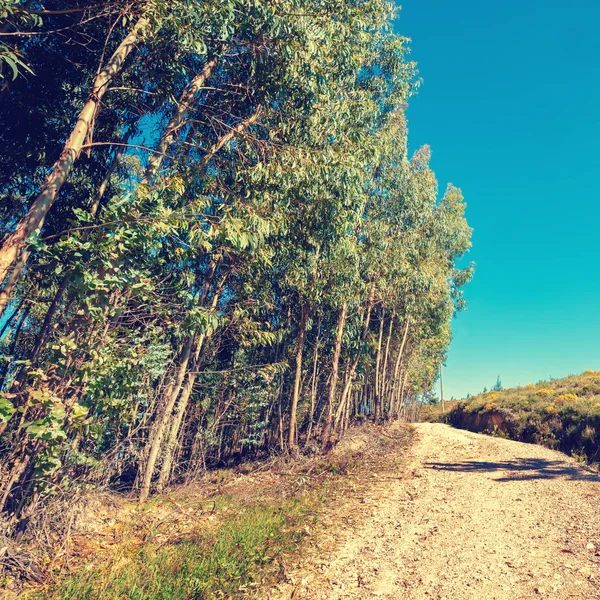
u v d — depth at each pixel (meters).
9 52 4.45
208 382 13.65
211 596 4.91
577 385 24.78
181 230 7.67
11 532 5.54
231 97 9.84
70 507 6.44
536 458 14.80
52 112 8.23
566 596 4.59
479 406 31.30
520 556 5.91
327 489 10.90
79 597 4.77
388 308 23.86
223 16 6.69
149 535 6.86
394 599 4.82
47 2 7.23
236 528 7.31
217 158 9.30
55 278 7.27
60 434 5.05
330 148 9.37
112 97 8.91
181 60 8.73
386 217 17.45
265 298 13.43
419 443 20.59
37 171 8.49
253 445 16.33
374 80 14.53
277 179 9.05
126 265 6.80
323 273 14.08
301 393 19.52
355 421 26.05
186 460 13.05
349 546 6.61
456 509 8.75
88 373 5.89
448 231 23.53
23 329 7.80
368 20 10.56
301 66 8.70
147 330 7.61
